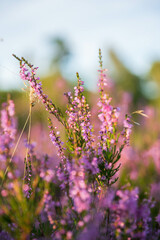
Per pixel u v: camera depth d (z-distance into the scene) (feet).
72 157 7.95
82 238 6.04
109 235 7.19
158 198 10.07
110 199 6.51
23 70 8.53
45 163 6.54
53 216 6.87
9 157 6.28
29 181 7.86
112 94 23.91
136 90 104.06
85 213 6.44
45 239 7.53
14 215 6.54
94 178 7.98
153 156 14.32
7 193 6.33
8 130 6.40
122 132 8.55
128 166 12.62
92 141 8.56
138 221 7.10
